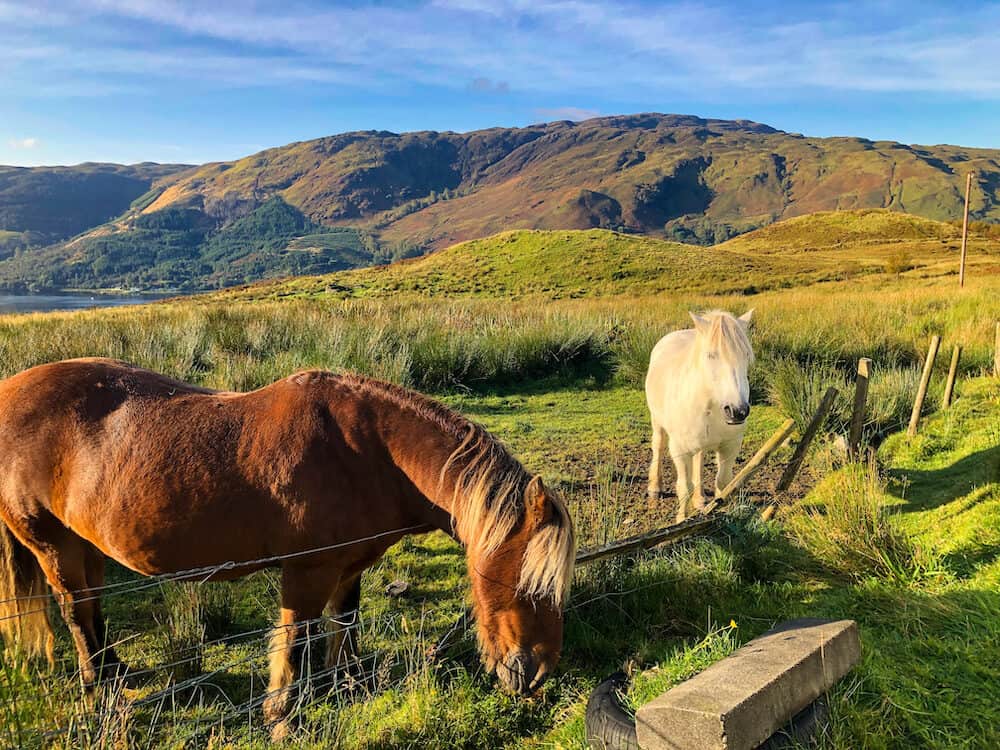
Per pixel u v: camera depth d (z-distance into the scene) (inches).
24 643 121.6
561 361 484.7
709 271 2094.0
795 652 111.0
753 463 199.2
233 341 462.0
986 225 3179.1
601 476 277.6
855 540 177.8
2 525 122.5
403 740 119.0
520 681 106.8
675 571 168.2
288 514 114.5
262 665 143.6
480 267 2315.5
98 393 121.2
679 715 94.6
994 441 261.9
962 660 128.3
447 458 117.1
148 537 115.8
